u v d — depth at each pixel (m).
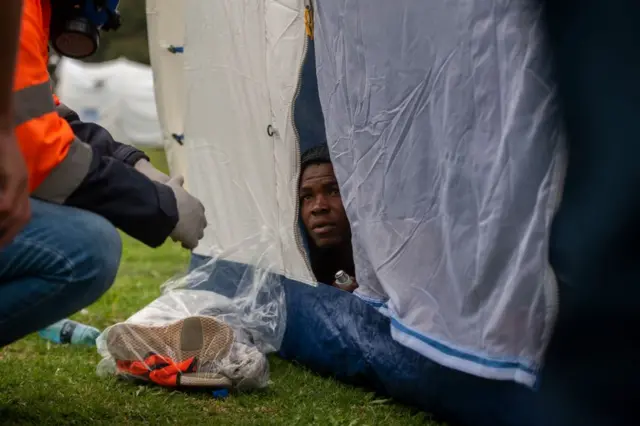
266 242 4.80
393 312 3.65
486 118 3.18
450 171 3.30
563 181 2.96
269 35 4.54
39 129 3.01
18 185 2.62
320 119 5.20
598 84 2.85
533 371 3.04
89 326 5.21
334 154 4.00
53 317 3.28
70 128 3.23
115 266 3.30
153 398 3.89
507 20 3.09
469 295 3.26
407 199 3.54
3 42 2.47
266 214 4.77
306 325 4.55
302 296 4.59
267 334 4.71
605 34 2.82
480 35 3.17
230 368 4.03
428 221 3.45
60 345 5.01
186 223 3.34
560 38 2.94
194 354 4.07
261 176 4.76
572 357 3.03
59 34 3.53
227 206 5.10
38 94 3.01
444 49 3.31
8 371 4.25
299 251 4.50
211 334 4.10
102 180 3.20
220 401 3.95
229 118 5.00
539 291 3.03
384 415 3.76
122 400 3.84
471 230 3.25
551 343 3.06
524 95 3.03
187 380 3.99
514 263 3.09
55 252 3.13
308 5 4.20
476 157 3.21
